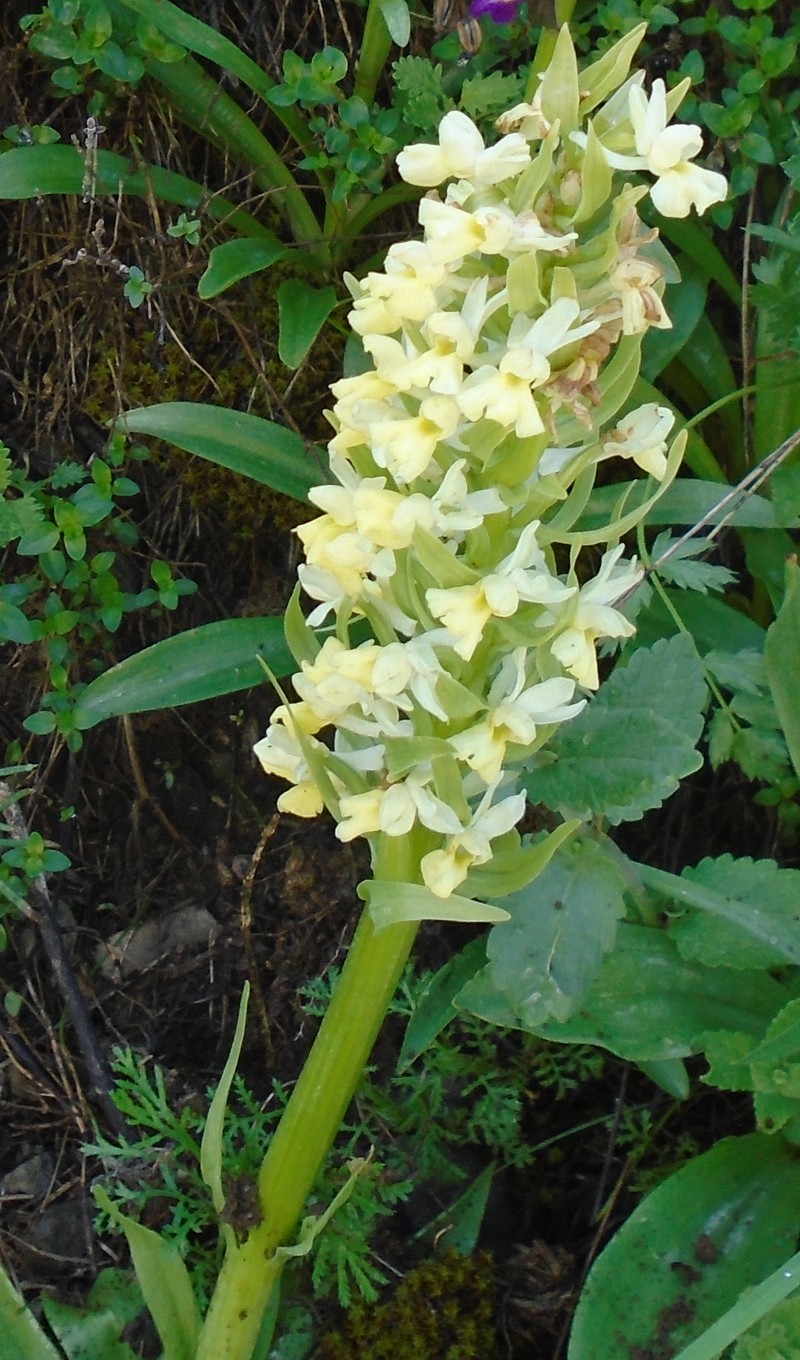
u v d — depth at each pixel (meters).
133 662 0.36
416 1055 0.36
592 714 0.33
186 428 0.37
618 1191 0.37
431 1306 0.36
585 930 0.32
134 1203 0.37
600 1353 0.31
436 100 0.38
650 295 0.26
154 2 0.37
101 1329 0.34
